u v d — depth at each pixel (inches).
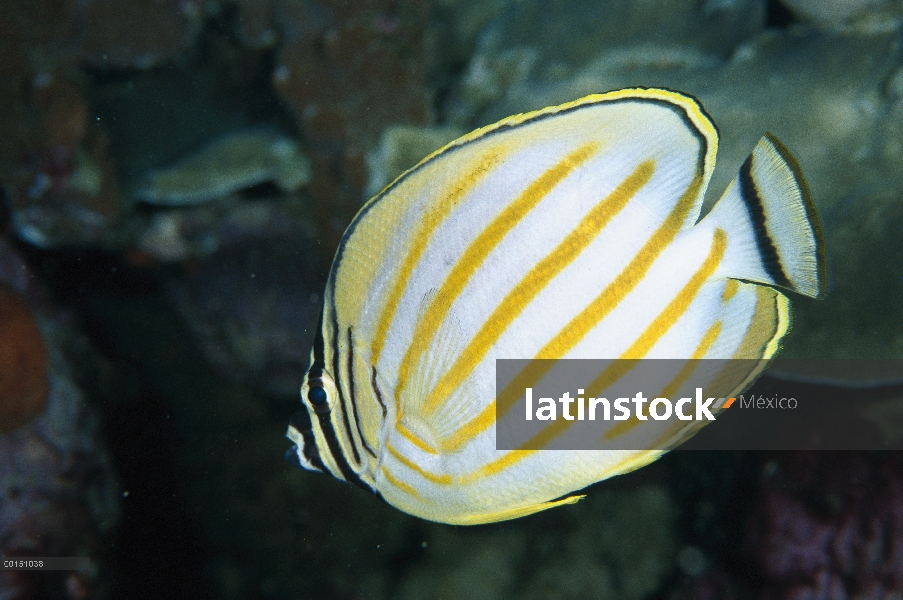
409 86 31.9
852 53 26.7
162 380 37.3
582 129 14.6
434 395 15.0
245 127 36.9
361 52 30.4
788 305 14.8
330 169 31.8
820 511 23.2
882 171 25.2
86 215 31.9
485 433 15.0
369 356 15.1
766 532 24.1
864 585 21.2
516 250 14.8
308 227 34.3
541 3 33.8
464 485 15.2
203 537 35.2
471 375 14.9
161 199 32.7
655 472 32.4
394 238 14.9
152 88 33.9
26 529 24.4
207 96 35.6
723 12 30.1
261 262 35.3
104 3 30.4
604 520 32.8
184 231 34.7
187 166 33.8
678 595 27.9
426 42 32.8
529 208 14.7
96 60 31.4
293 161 33.7
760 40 29.8
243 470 35.9
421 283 14.9
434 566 33.3
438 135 30.0
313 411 15.2
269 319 36.1
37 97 29.3
